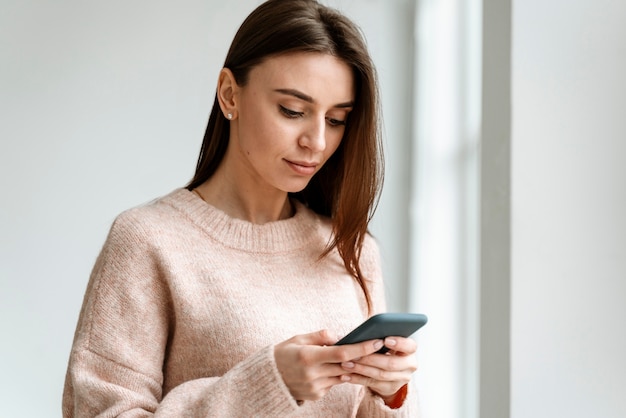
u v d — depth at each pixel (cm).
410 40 421
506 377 211
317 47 144
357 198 160
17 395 369
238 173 158
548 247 212
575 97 214
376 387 138
